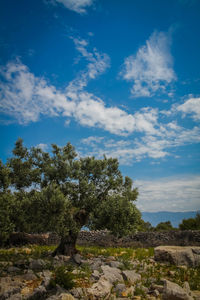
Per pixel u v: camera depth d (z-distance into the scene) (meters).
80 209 13.55
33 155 13.81
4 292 7.00
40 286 7.43
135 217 13.15
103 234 26.66
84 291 7.36
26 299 6.65
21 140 13.59
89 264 11.38
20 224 11.68
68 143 14.69
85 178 13.27
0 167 10.72
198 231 24.62
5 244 18.97
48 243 22.16
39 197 10.53
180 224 35.72
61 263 11.46
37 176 13.09
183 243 23.22
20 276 9.09
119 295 7.61
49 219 10.80
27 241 21.03
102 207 13.08
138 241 25.52
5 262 11.91
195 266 12.49
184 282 9.08
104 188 13.73
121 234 13.20
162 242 24.12
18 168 12.81
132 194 14.08
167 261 13.00
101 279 8.57
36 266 10.58
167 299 7.00
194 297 7.62
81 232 27.05
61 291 7.17
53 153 13.95
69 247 13.66
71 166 13.09
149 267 11.88
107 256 14.73
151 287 8.38
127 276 9.41
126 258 13.34
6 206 10.32
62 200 10.33
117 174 14.49
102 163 13.88
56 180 12.73
